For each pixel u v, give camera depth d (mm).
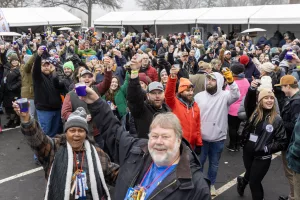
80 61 7652
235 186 5102
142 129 3402
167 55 8117
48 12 26391
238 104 6285
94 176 2652
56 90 5688
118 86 5348
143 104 3350
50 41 14094
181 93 4195
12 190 4949
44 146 2707
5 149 6668
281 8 18656
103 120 2572
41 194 4840
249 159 4125
